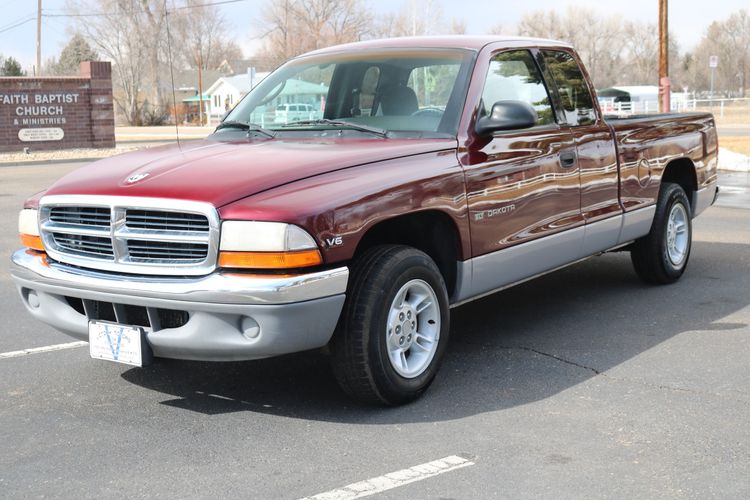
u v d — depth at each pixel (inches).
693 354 210.7
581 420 168.9
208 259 158.6
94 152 1138.7
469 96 199.2
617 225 246.7
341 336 167.2
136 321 170.1
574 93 235.0
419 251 178.5
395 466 148.6
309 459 152.3
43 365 211.3
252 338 158.7
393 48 217.5
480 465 148.3
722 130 1258.6
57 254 176.9
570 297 271.7
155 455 155.4
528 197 207.8
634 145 253.1
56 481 145.2
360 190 166.7
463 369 201.9
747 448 154.3
